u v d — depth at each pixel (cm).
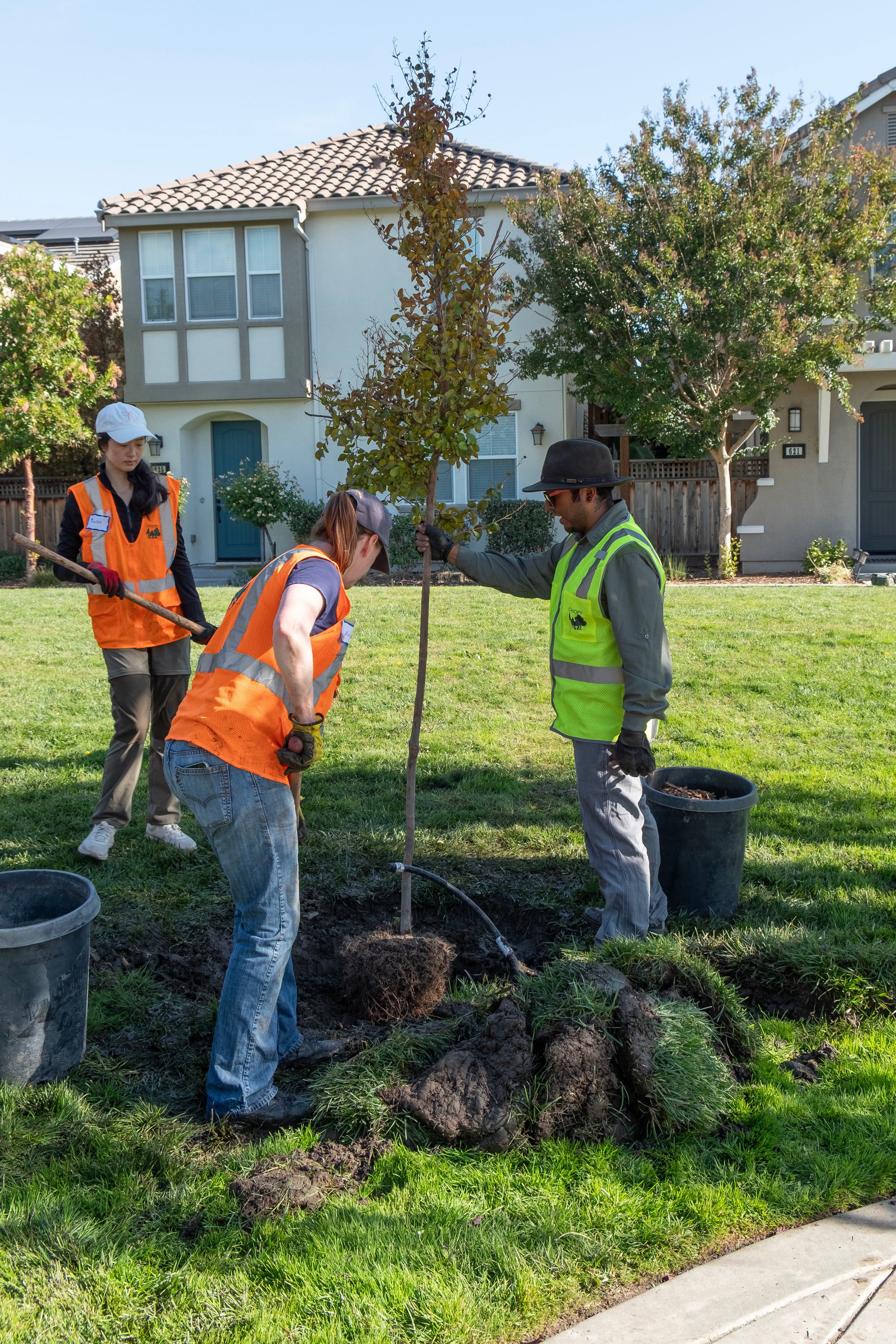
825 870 474
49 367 1630
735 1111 303
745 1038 335
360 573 321
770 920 423
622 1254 251
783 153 1502
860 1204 270
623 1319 231
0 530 1973
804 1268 246
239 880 295
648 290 1455
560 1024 307
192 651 992
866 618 1103
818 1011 366
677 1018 316
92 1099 308
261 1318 228
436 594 1391
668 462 1833
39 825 525
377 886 457
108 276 2172
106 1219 258
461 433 381
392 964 348
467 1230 254
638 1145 296
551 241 1566
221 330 1916
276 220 1864
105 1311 231
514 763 637
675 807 420
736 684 816
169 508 473
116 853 488
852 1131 294
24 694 805
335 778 607
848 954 373
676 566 1672
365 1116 293
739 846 427
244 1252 249
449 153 1920
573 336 1586
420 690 392
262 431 2025
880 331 1627
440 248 375
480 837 513
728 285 1441
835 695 780
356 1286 236
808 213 1469
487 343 379
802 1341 224
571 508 381
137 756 473
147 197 1894
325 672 299
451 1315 228
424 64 373
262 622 296
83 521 459
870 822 530
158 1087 318
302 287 1892
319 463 1955
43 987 305
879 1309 233
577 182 1556
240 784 288
